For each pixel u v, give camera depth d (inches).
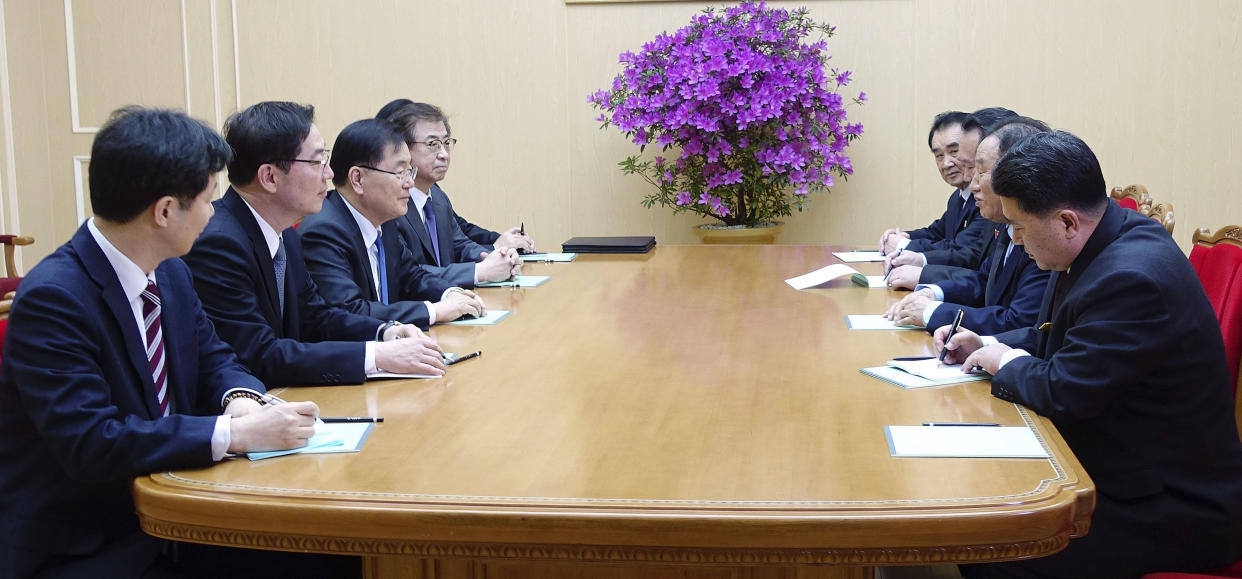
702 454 66.0
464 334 105.9
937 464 63.3
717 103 211.2
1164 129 223.1
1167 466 76.3
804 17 228.5
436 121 155.0
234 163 95.7
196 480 62.5
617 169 239.3
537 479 61.7
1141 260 76.2
